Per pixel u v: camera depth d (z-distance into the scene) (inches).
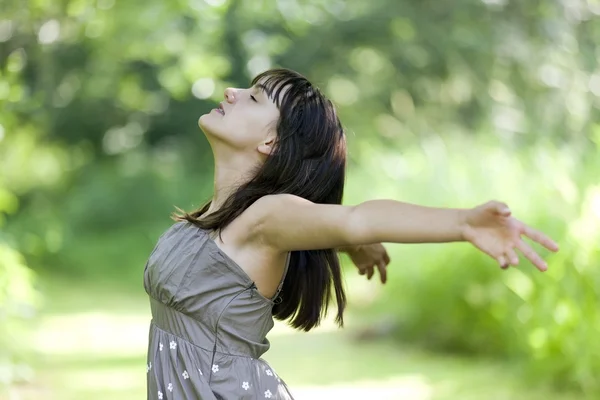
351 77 762.8
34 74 492.1
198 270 131.2
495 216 109.8
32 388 313.0
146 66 706.2
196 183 794.2
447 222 113.6
